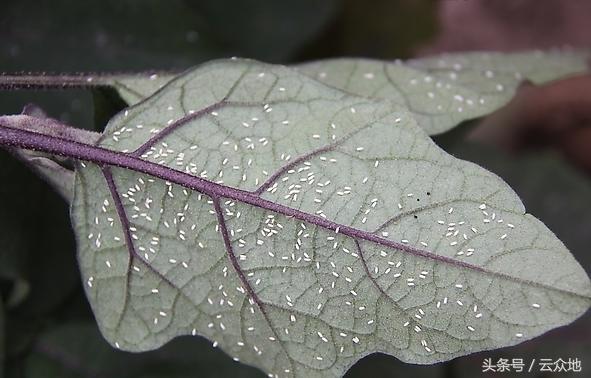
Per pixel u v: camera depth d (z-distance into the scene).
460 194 0.26
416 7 0.40
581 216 0.39
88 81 0.28
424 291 0.25
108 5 0.34
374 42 0.40
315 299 0.26
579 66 0.33
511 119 0.46
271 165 0.26
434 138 0.31
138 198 0.26
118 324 0.27
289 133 0.26
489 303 0.25
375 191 0.26
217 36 0.36
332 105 0.26
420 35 0.40
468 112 0.30
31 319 0.32
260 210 0.26
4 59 0.33
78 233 0.26
